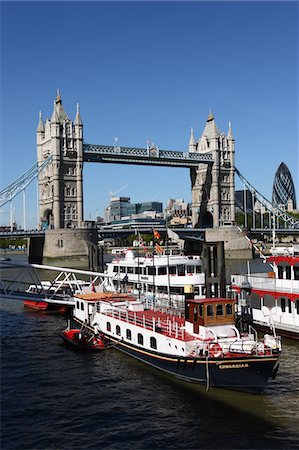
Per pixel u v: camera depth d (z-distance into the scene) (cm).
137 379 3722
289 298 4791
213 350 3397
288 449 2589
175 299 5194
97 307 5172
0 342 5056
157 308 4912
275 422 2908
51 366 4122
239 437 2731
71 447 2661
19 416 3069
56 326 5934
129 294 5706
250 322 5253
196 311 3694
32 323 6162
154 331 3947
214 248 4394
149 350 3950
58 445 2684
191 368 3456
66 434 2814
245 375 3259
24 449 2644
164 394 3384
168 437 2753
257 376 3241
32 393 3469
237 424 2891
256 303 5309
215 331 3616
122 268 6506
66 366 4112
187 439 2723
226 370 3294
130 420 2981
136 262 6172
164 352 3791
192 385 3528
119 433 2816
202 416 3008
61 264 18775
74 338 4775
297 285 4756
